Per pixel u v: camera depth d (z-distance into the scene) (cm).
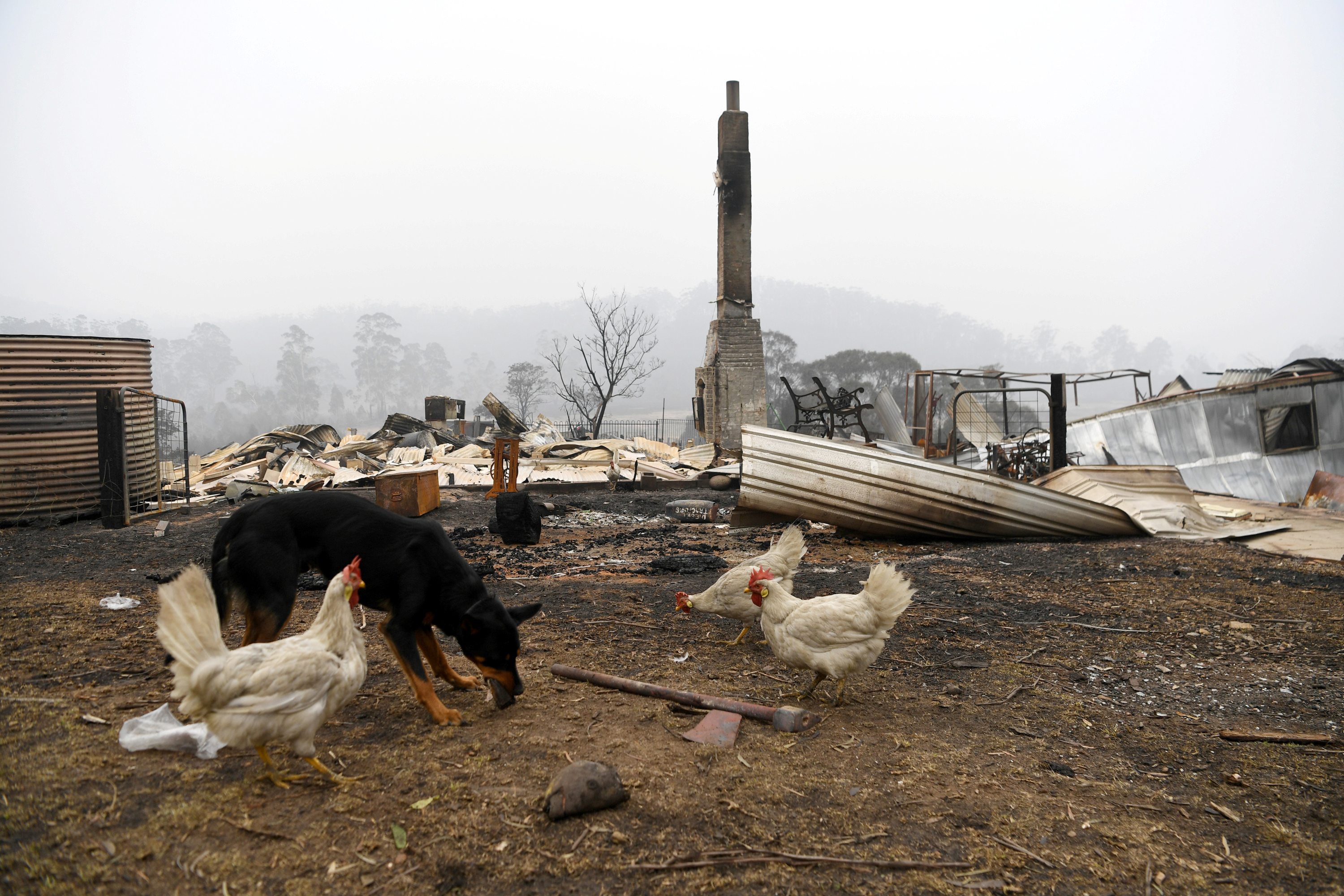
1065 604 726
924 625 646
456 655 553
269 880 274
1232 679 525
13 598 702
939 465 1077
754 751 394
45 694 446
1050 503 1084
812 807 338
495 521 1152
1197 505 1254
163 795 330
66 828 300
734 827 320
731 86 2673
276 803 327
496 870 285
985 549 1037
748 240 2672
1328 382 1845
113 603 678
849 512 1085
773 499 1101
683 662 540
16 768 348
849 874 290
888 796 350
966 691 493
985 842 314
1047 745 414
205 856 286
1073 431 2056
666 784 354
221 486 1738
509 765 370
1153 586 802
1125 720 454
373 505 448
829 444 1098
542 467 2250
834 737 414
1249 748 414
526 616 426
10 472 1214
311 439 2759
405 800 332
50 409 1245
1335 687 510
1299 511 1365
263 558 418
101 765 355
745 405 2623
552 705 448
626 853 299
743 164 2672
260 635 416
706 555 977
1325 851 311
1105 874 294
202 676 303
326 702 334
